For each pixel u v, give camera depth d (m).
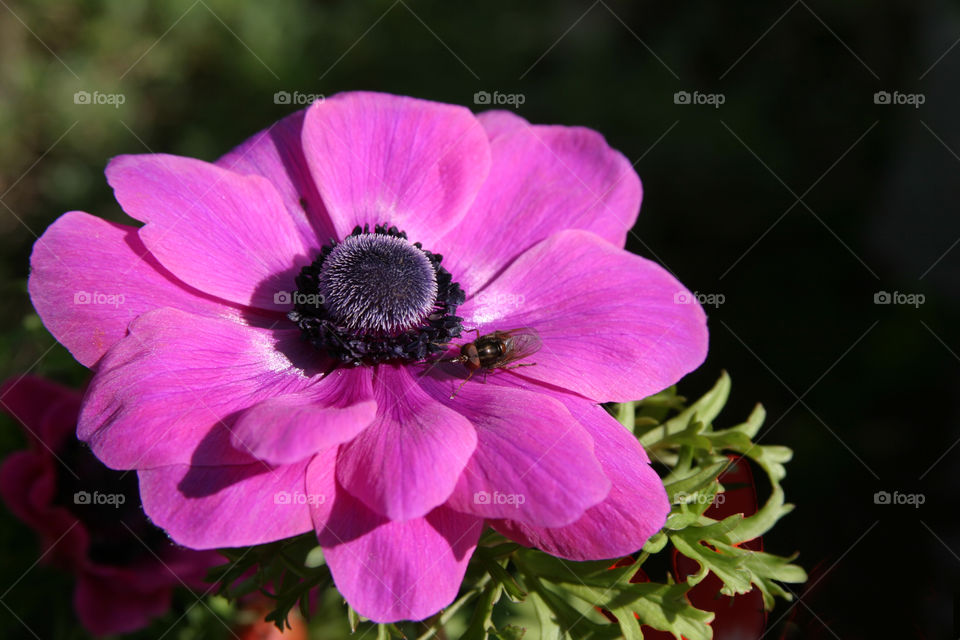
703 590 0.24
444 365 0.24
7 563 0.24
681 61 0.43
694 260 0.38
